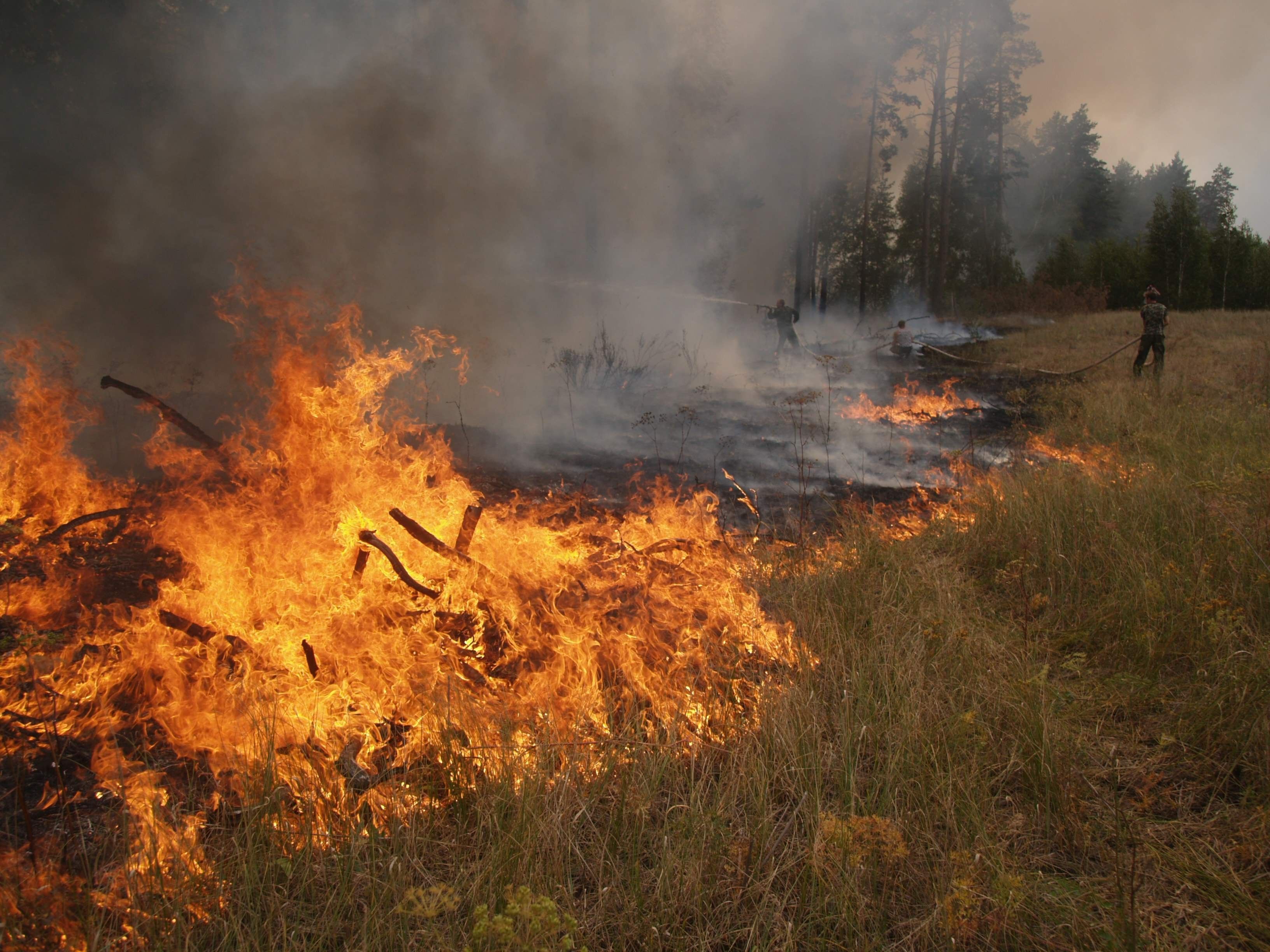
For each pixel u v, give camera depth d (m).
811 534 5.25
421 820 2.42
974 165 38.41
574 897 2.20
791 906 2.15
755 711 2.98
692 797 2.47
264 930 1.99
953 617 3.69
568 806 2.45
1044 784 2.54
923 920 2.07
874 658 3.26
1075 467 5.93
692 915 2.13
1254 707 2.79
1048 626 3.79
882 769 2.65
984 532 4.90
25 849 2.12
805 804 2.48
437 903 1.93
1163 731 2.88
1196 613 3.43
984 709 2.99
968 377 13.55
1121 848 2.32
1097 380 11.85
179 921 1.97
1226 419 7.63
